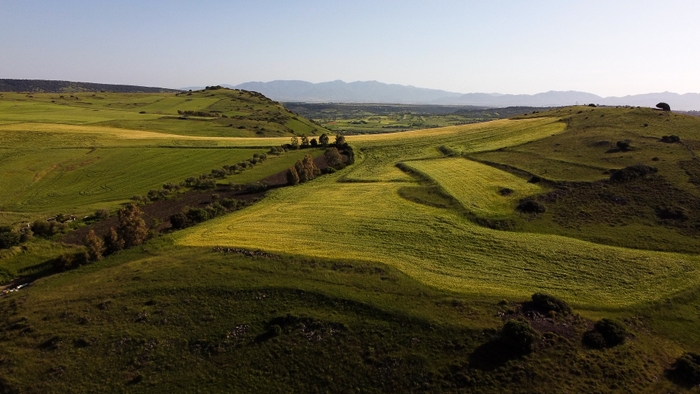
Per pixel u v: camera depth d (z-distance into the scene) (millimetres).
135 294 35312
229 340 29938
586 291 35094
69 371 27359
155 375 27094
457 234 48156
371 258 41781
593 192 58469
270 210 61000
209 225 54594
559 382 25031
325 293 34281
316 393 25625
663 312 32531
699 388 24953
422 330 29688
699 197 52594
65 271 41625
